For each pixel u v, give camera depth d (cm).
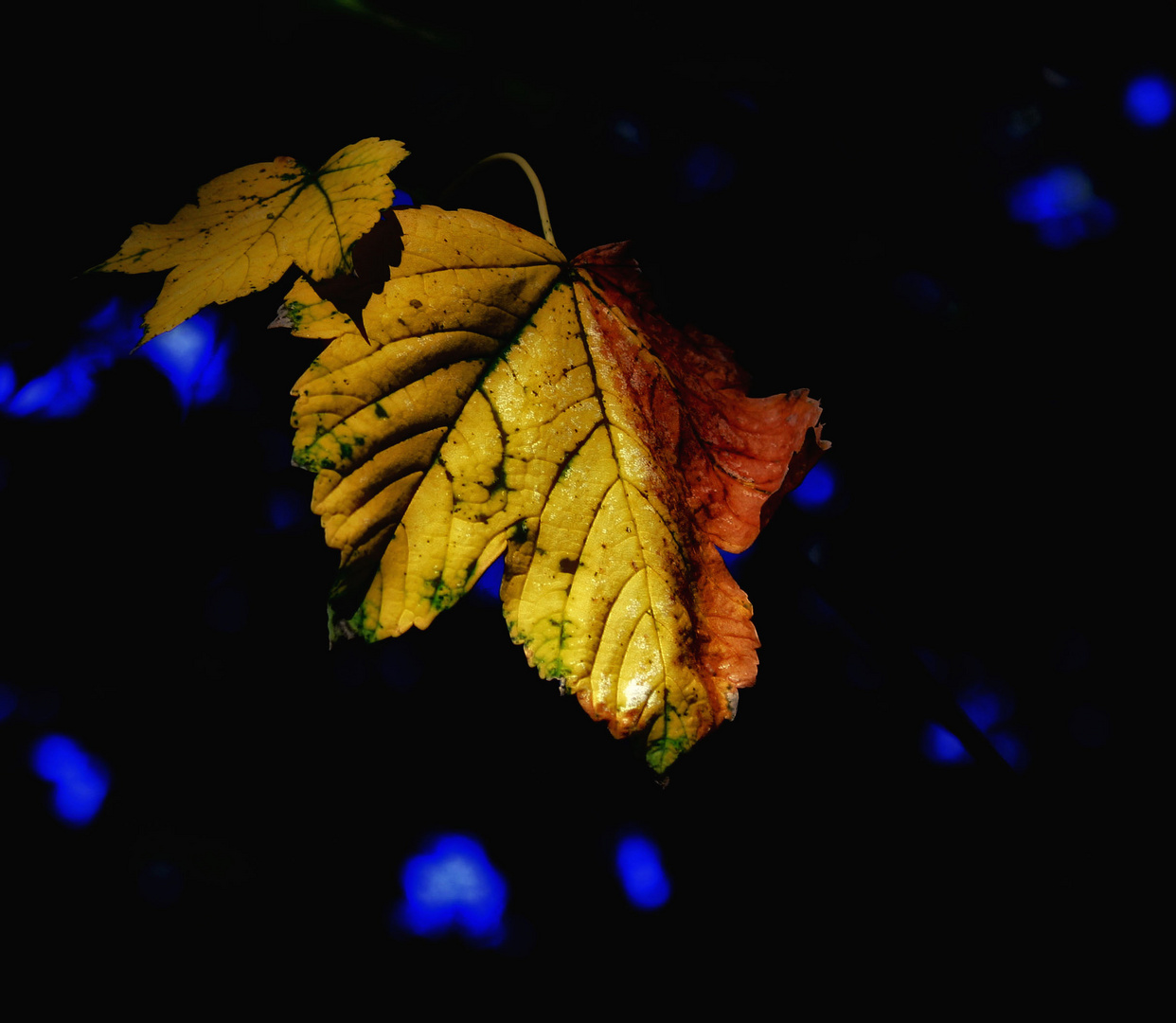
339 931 96
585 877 99
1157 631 81
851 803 94
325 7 68
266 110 69
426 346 53
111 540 87
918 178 78
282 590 95
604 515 54
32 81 66
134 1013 88
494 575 97
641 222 75
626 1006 94
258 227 53
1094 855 73
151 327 51
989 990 81
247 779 97
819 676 96
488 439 53
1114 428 78
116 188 67
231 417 88
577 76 70
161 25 67
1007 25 76
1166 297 78
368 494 52
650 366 56
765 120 74
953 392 79
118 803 94
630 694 53
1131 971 72
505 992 95
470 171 58
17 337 74
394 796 99
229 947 94
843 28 76
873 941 90
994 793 68
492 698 99
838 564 82
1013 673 86
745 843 96
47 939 89
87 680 91
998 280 79
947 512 83
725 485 56
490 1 69
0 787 90
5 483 83
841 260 79
